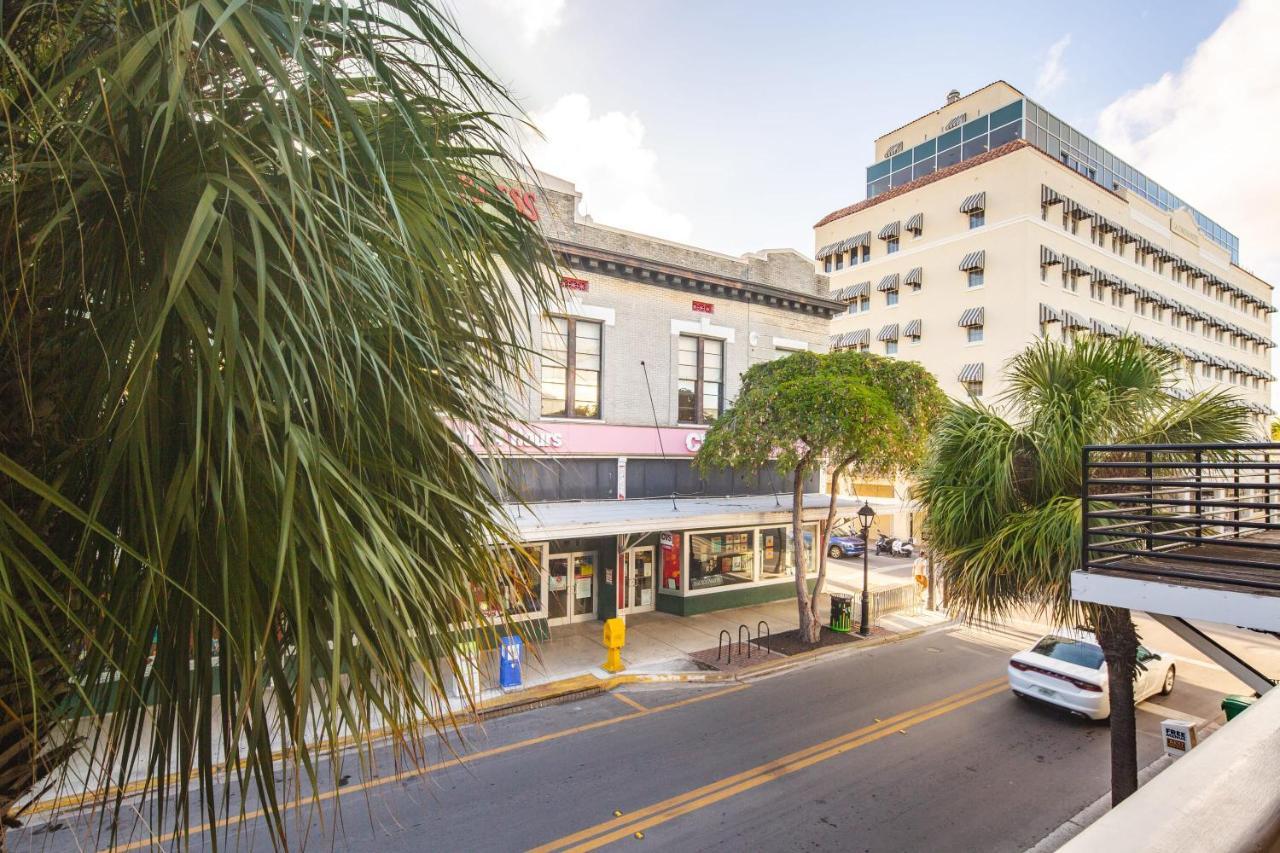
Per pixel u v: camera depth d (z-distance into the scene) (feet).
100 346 5.49
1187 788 2.60
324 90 5.43
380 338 7.10
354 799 24.53
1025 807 24.56
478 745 29.63
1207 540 12.16
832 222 124.47
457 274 7.44
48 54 6.09
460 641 7.74
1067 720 33.35
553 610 50.65
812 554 64.18
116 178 5.29
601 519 41.29
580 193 49.42
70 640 6.01
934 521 22.29
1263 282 169.58
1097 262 105.60
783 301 59.26
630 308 50.93
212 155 5.39
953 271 100.83
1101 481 14.10
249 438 5.17
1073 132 119.24
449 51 6.35
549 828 22.93
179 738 5.27
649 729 31.81
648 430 50.85
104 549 5.70
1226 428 19.33
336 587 4.98
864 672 41.27
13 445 5.46
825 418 39.65
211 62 5.70
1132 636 19.94
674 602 54.85
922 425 41.11
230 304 4.64
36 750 5.69
